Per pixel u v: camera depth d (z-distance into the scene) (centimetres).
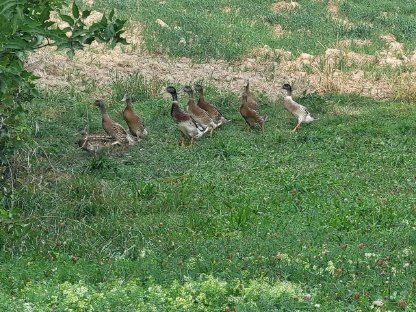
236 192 1352
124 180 1410
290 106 1670
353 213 1248
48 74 1859
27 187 1259
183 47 2078
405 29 2433
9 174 1304
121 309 884
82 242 1127
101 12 2295
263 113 1748
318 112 1780
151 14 2320
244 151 1536
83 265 1035
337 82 1934
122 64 1959
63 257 1062
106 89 1808
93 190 1305
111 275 1002
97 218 1243
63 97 1723
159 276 989
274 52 2097
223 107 1777
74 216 1252
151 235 1167
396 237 1131
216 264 1025
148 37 2125
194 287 941
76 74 1869
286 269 1004
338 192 1338
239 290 941
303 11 2520
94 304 894
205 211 1280
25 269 1013
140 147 1558
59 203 1262
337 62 2083
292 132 1636
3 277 989
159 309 888
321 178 1398
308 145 1577
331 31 2347
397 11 2677
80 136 1547
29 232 1133
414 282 960
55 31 1117
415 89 1886
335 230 1174
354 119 1720
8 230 1104
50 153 1448
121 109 1708
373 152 1544
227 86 1902
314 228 1177
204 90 1838
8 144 1252
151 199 1327
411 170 1456
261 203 1298
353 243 1122
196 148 1549
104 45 2062
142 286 976
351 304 920
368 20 2528
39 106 1645
